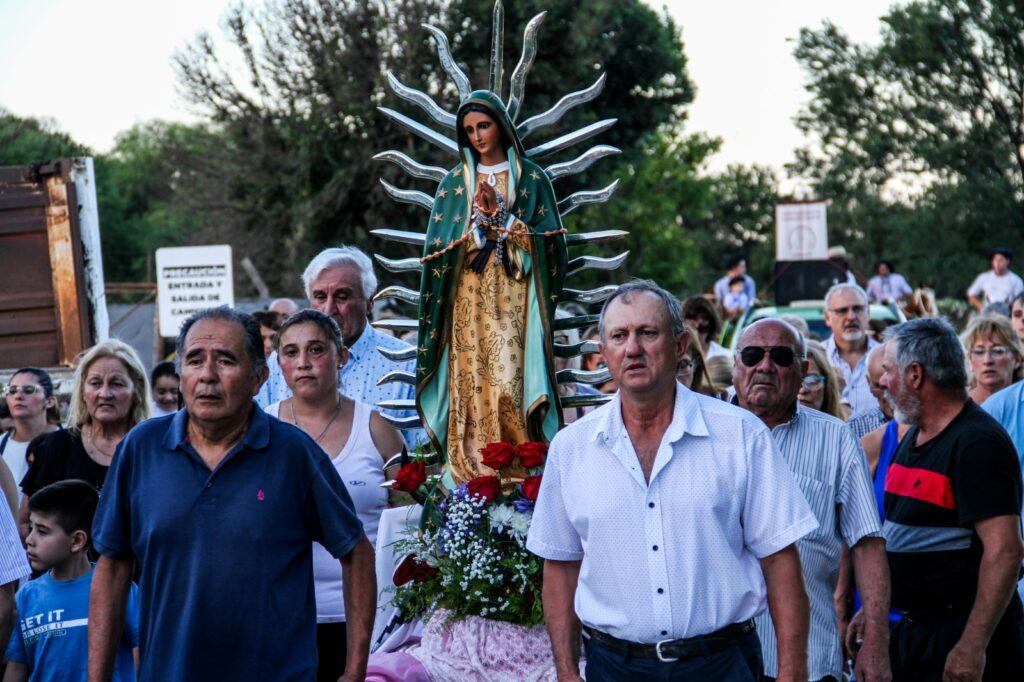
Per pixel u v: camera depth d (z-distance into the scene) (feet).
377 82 76.79
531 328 17.49
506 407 17.49
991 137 123.54
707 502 12.73
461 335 17.62
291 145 80.18
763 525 12.73
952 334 16.61
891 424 19.62
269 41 79.82
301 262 80.79
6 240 32.63
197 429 13.32
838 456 15.92
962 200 123.85
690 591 12.71
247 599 12.85
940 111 125.59
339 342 18.19
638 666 12.85
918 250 126.82
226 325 13.20
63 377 32.09
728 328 50.67
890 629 17.04
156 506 12.98
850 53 129.18
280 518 13.10
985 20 122.21
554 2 75.36
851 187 131.34
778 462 12.82
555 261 17.38
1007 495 15.85
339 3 78.18
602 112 83.92
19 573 14.76
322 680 17.31
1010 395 20.01
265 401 20.54
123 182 153.17
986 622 15.64
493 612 16.72
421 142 77.00
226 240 83.76
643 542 12.84
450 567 16.74
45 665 16.78
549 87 75.46
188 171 90.33
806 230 70.23
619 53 82.79
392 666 16.33
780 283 67.21
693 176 126.31
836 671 15.80
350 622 13.66
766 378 15.93
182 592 12.90
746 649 12.90
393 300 45.27
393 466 17.95
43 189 32.63
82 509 17.08
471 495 16.87
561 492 13.38
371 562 13.83
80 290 32.53
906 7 125.29
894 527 16.78
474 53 77.00
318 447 13.76
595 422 13.23
